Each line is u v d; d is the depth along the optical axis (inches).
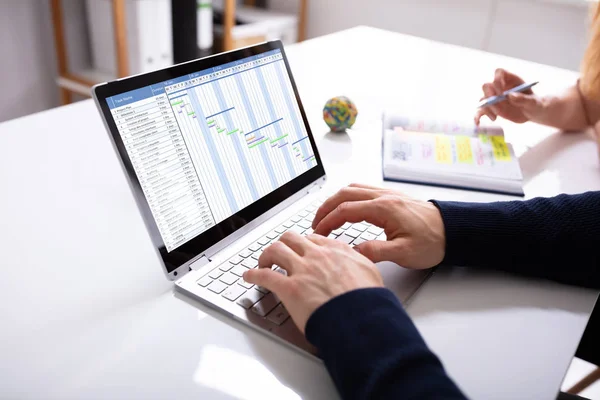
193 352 21.6
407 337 19.3
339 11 116.6
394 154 39.2
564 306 25.9
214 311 23.9
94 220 29.9
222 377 20.5
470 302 25.5
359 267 23.0
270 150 31.2
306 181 33.4
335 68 60.3
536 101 44.8
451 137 42.7
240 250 27.7
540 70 63.7
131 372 20.4
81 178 34.2
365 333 19.4
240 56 30.5
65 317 22.8
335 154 40.8
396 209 27.2
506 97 44.9
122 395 19.4
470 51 70.2
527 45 94.5
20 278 24.9
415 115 46.2
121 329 22.5
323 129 45.3
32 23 90.1
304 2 117.0
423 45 71.7
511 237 27.2
